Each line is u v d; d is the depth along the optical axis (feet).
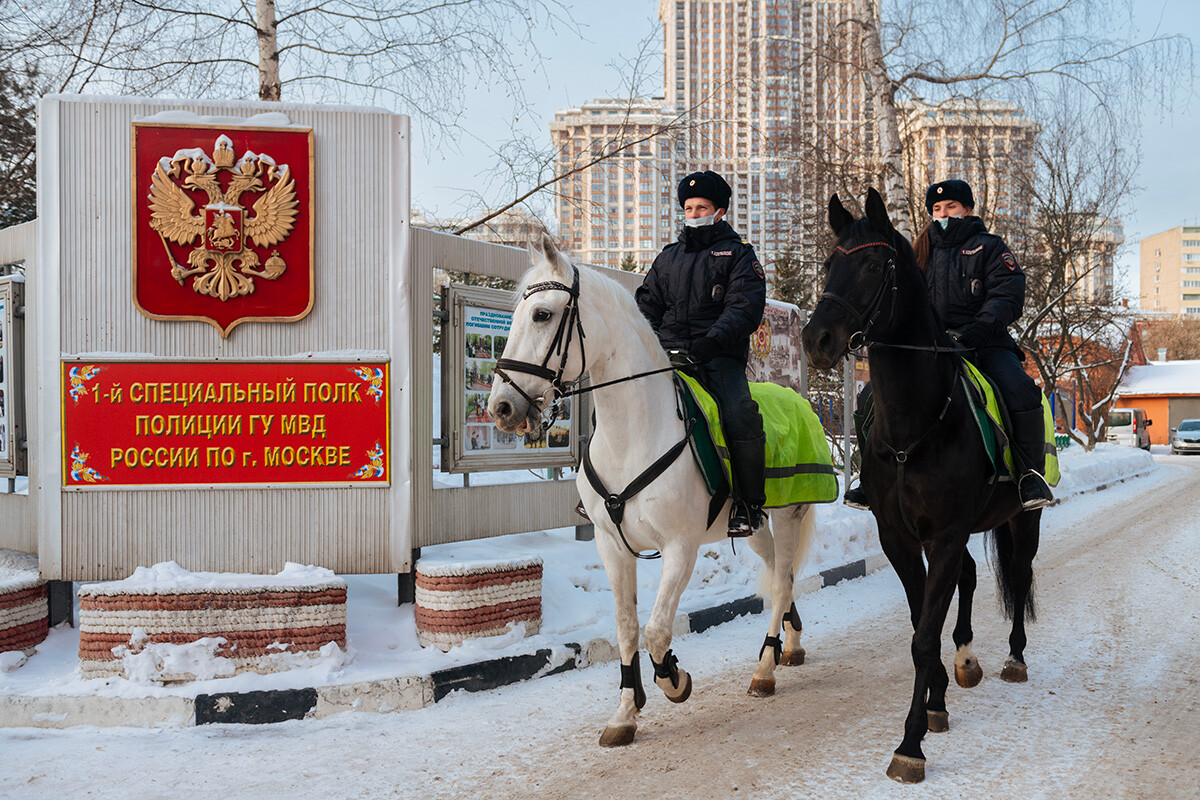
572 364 12.48
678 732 13.96
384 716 14.87
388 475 18.53
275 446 18.15
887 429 13.29
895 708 15.05
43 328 17.46
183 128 17.80
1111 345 107.65
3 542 20.72
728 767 12.37
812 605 24.30
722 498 14.23
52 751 13.15
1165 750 12.78
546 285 12.41
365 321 18.57
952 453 13.04
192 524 17.87
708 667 17.98
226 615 15.35
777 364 33.86
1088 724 13.96
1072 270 78.28
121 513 17.65
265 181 18.13
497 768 12.43
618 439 13.26
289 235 18.24
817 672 17.57
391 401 18.54
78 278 17.54
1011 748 12.92
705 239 15.39
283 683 14.99
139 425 17.72
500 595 17.46
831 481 17.61
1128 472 77.71
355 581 20.47
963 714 14.60
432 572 17.07
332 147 18.43
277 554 18.15
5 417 20.94
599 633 18.83
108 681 14.89
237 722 14.44
